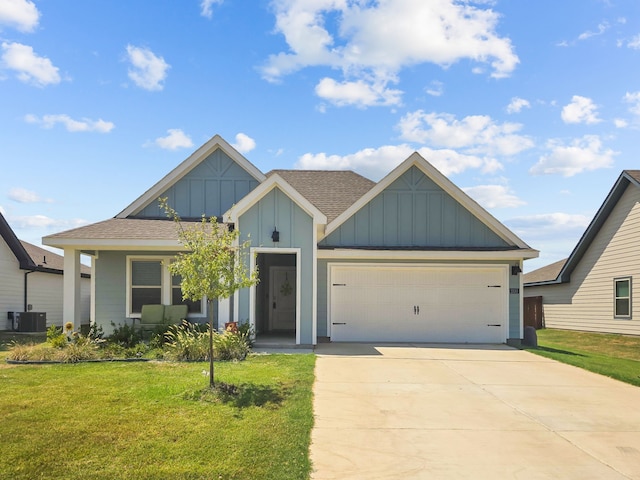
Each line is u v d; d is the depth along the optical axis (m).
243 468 5.34
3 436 6.07
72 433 6.20
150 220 16.20
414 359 12.30
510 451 6.21
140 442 5.96
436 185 16.45
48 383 8.75
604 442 6.59
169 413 7.05
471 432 6.88
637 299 19.28
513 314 15.87
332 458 5.85
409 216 16.41
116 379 9.05
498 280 15.94
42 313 21.23
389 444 6.34
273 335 16.50
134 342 12.83
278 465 5.48
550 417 7.64
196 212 17.41
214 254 8.50
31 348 11.78
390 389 9.11
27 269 22.22
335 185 19.61
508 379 10.23
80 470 5.21
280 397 8.04
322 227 14.59
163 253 15.45
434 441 6.50
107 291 15.46
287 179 19.95
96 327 13.81
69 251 13.81
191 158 17.33
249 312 13.80
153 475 5.12
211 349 8.34
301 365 10.74
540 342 19.09
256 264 15.28
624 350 16.56
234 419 6.86
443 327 15.77
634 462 5.93
